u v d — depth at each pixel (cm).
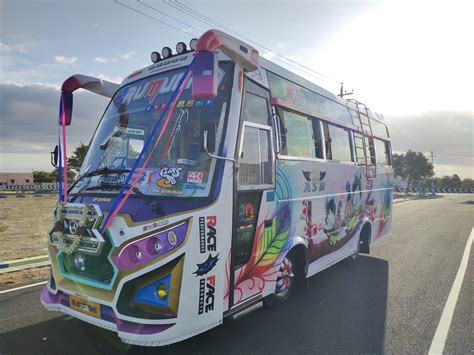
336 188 649
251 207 418
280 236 474
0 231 1184
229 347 405
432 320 490
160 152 392
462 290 616
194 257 335
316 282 660
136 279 323
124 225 328
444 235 1209
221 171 369
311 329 456
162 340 316
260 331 448
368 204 817
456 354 400
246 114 419
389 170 980
